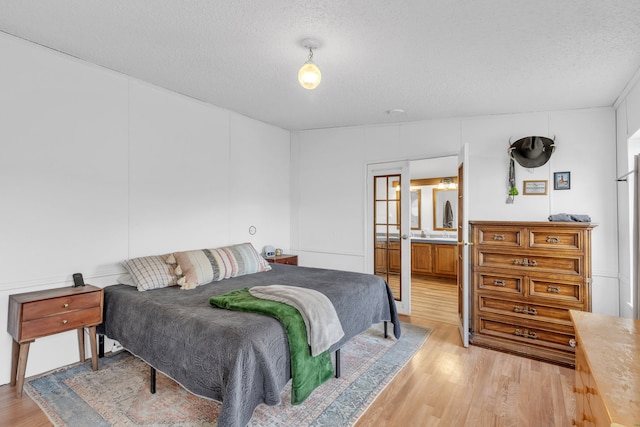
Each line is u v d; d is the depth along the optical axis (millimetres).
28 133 2426
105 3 1889
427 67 2633
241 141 4176
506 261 3125
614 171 3303
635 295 2105
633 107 2777
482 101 3379
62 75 2582
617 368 1129
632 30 2023
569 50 2299
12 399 2174
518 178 3674
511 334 3084
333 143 4742
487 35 2137
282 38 2240
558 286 2912
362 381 2477
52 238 2555
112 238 2912
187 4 1875
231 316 2006
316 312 2111
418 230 6758
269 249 4473
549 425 1985
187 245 3531
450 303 4629
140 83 3088
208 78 2982
